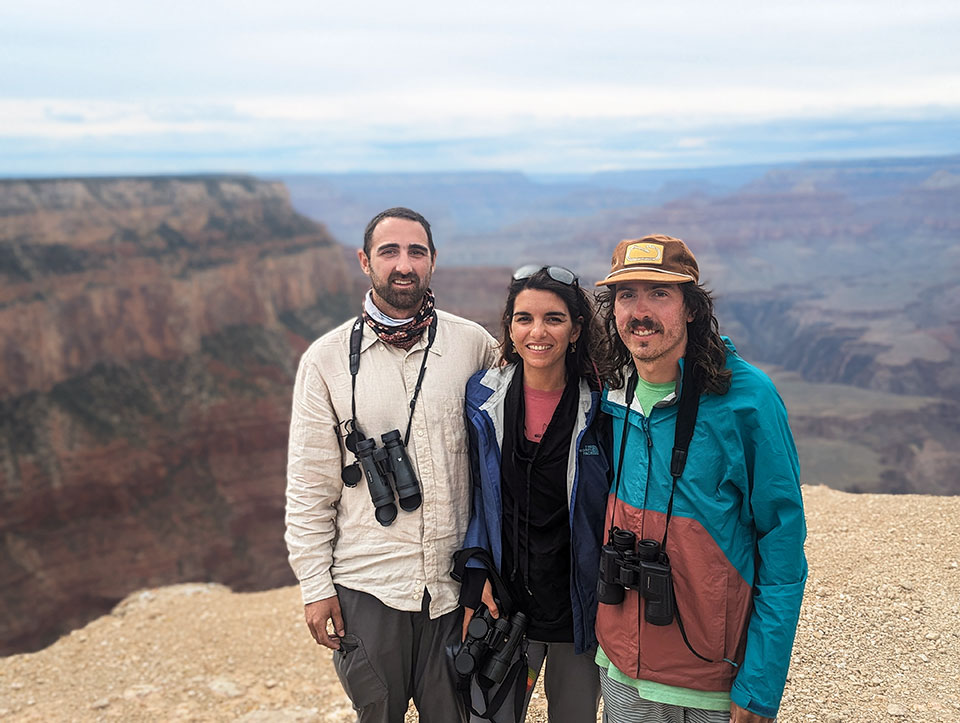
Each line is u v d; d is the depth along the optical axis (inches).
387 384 112.5
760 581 88.0
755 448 86.1
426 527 111.3
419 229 110.7
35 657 230.2
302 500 114.7
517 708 108.6
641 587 90.1
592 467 101.1
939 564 171.5
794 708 132.7
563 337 100.6
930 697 131.7
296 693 192.1
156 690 201.3
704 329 88.5
